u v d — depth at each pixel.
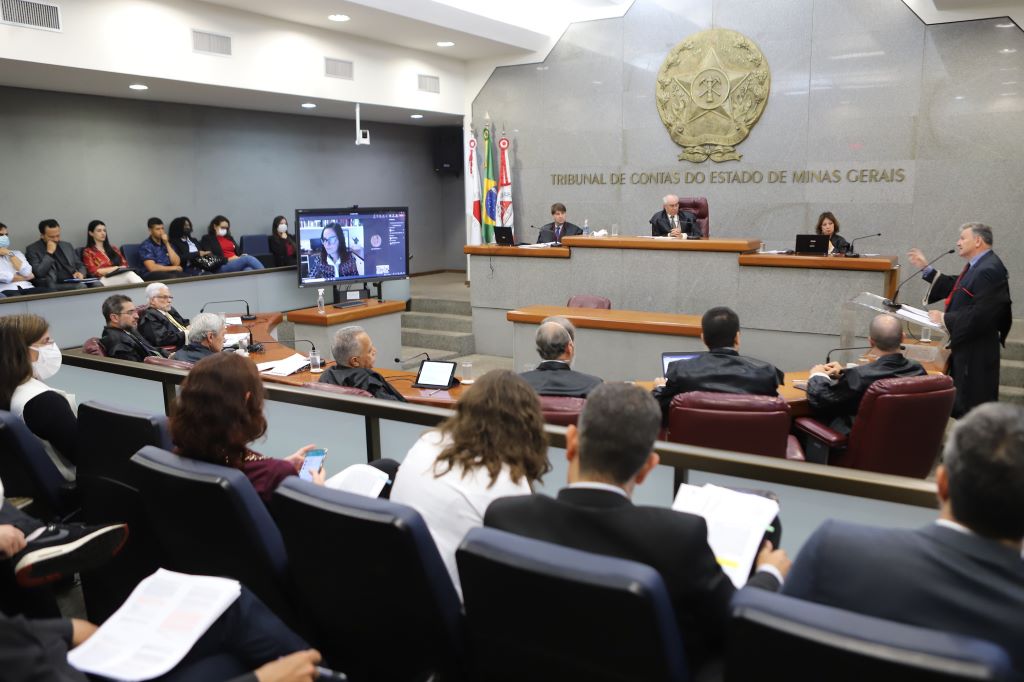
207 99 8.41
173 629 1.43
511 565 1.20
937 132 7.54
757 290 6.33
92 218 8.26
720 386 3.20
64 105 7.88
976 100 7.32
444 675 1.54
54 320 6.04
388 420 2.49
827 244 6.10
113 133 8.34
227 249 9.17
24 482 2.44
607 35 9.12
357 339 3.70
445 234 13.08
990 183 7.37
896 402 3.16
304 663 1.42
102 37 6.12
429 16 7.73
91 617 2.41
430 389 4.12
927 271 5.36
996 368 4.73
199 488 1.64
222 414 1.82
